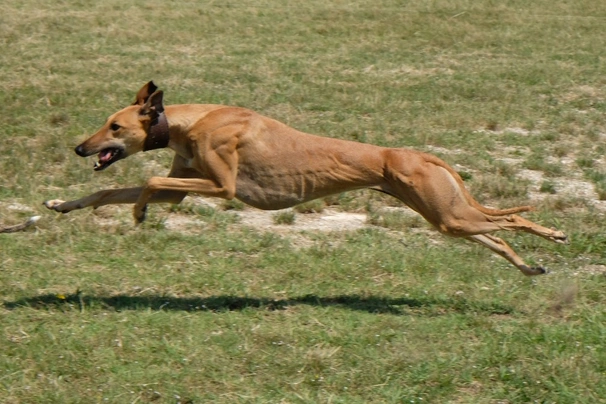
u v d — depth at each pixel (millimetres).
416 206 9320
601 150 15961
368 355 8336
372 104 18156
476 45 24719
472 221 9414
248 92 18750
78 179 13430
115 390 7605
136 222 9414
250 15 27500
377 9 28766
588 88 20516
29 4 27344
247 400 7566
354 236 11852
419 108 18203
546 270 9906
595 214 12891
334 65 21859
